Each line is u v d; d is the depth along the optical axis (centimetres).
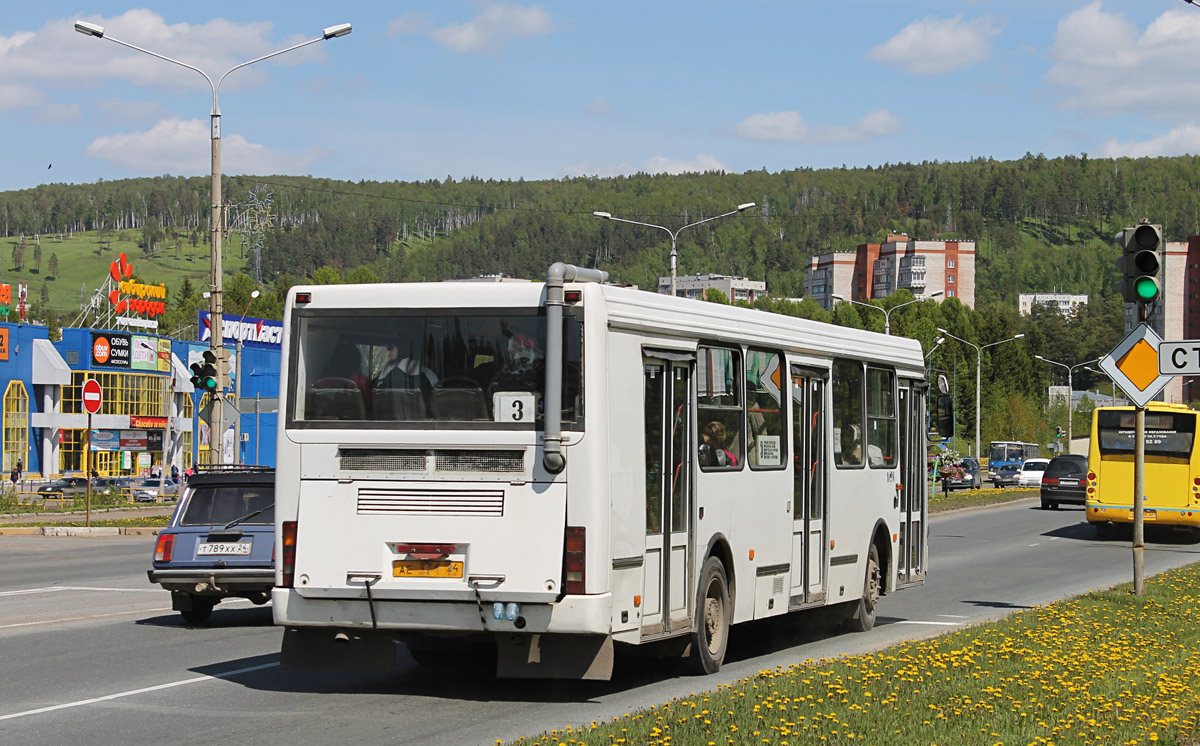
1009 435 12256
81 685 1099
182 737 878
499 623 963
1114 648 1279
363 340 1023
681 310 1110
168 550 1515
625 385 1013
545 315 994
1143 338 1762
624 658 1250
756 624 1566
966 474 7056
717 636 1164
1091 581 2217
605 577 967
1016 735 831
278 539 1015
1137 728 870
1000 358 15375
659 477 1066
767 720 861
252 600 1583
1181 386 17350
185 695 1050
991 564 2589
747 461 1220
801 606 1332
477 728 911
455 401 997
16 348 7525
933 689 1002
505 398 988
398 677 1148
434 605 977
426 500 986
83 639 1408
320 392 1023
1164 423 3269
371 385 1014
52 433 7700
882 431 1581
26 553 2770
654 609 1050
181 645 1362
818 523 1382
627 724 851
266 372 8706
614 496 987
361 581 988
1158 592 1845
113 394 7981
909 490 1675
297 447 1016
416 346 1011
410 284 1019
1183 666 1165
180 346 8550
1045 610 1617
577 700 1030
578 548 961
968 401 13338
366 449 1003
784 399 1304
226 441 7650
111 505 4953
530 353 992
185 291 17638
